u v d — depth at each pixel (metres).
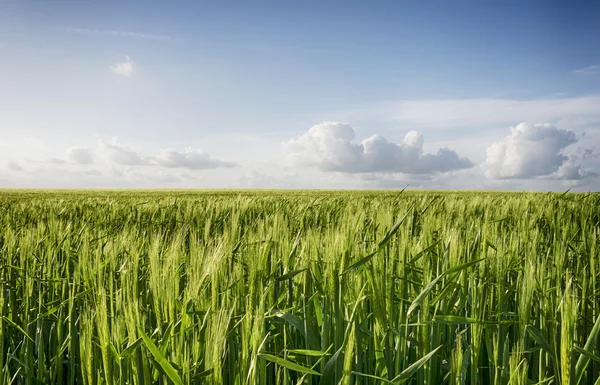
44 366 2.57
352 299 2.42
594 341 1.87
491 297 2.61
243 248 3.03
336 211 6.86
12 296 2.98
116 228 5.94
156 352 1.56
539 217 5.58
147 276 2.87
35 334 2.96
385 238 2.21
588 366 2.39
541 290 2.50
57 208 9.38
